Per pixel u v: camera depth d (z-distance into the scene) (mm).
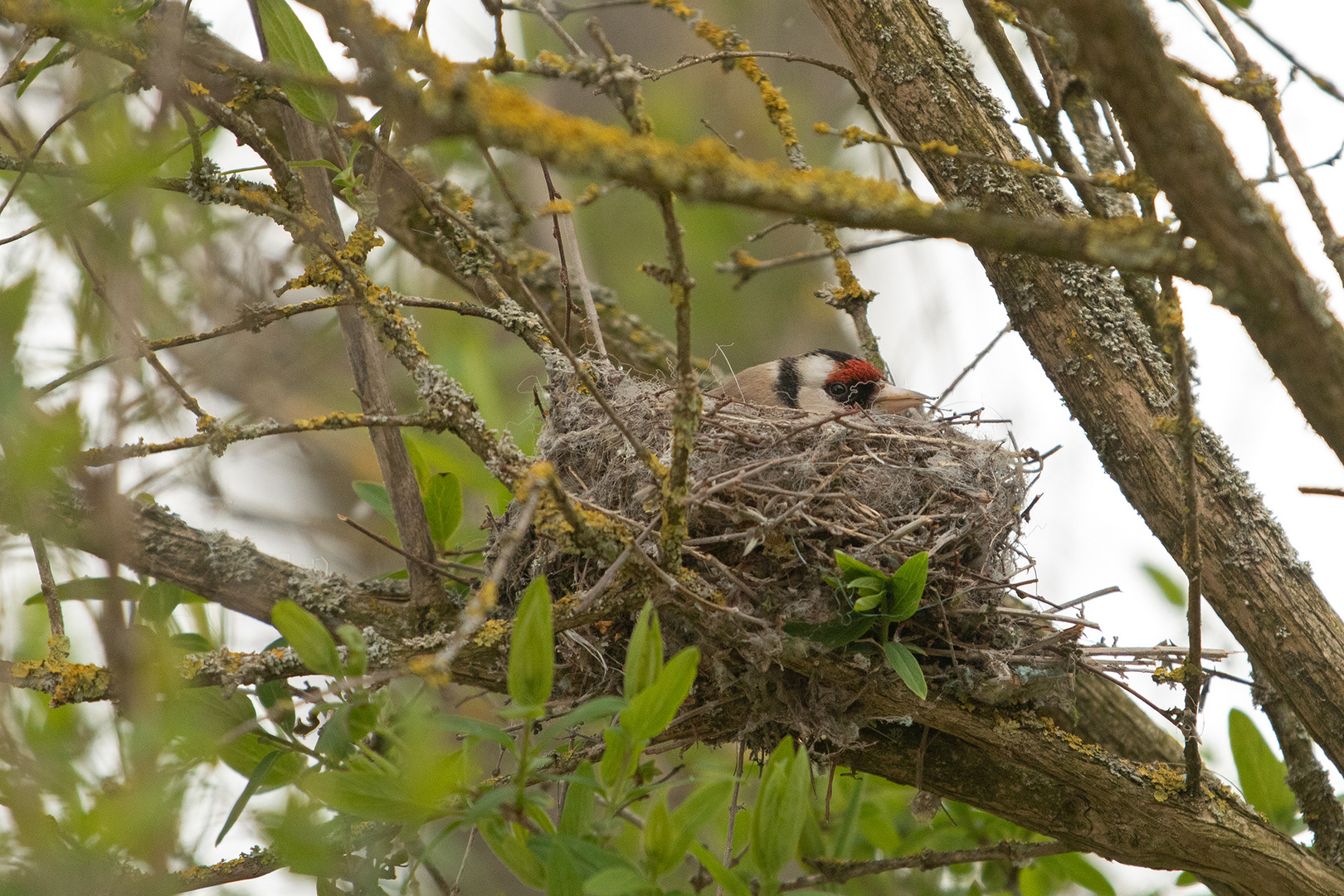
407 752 4090
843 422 6414
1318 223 4895
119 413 4062
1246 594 5941
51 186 4441
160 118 4270
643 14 12602
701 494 5582
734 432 6395
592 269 11109
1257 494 6074
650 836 4227
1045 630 6254
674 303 4023
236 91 6164
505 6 4555
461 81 3371
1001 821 7676
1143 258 3846
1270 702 6746
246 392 5316
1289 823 6852
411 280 9133
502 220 8477
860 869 6879
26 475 3750
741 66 7008
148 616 5590
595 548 4805
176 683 4051
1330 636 5875
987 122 6332
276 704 5234
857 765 6438
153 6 5492
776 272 12688
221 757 4719
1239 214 3838
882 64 6457
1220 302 3959
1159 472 6020
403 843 5324
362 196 5516
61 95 4840
